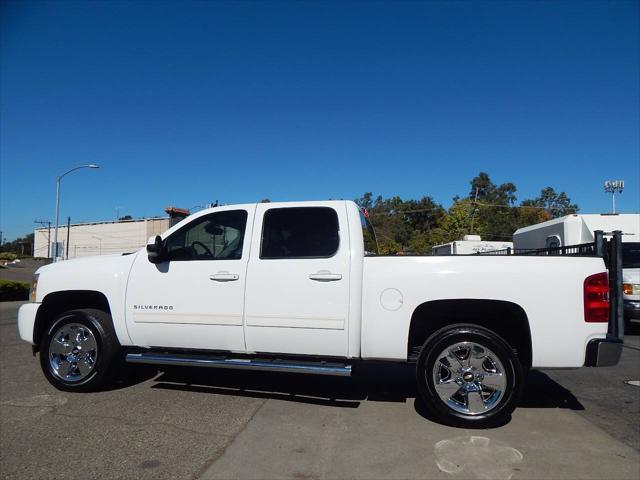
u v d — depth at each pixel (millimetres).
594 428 4395
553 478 3404
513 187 94250
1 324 11875
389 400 5184
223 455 3754
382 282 4578
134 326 5219
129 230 69688
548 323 4301
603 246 4789
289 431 4258
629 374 6555
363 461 3672
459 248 19562
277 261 4852
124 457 3703
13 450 3828
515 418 4668
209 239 5246
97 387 5406
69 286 5477
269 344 4828
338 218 4852
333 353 4680
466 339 4375
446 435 4199
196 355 5148
